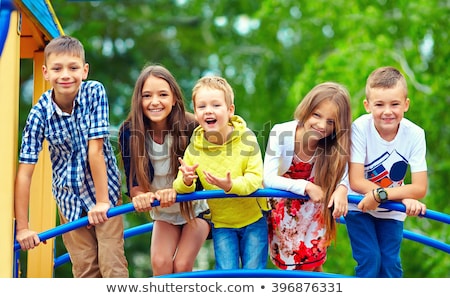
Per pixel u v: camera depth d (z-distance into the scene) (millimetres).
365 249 6551
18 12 6371
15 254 6332
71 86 6352
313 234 6719
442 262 12711
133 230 7941
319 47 16375
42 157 7527
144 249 18141
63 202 6586
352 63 12930
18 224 6250
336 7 14383
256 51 17188
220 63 17469
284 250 6738
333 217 6379
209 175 6059
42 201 7492
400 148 6488
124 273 6598
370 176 6551
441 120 13172
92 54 18547
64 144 6473
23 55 7594
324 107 6371
